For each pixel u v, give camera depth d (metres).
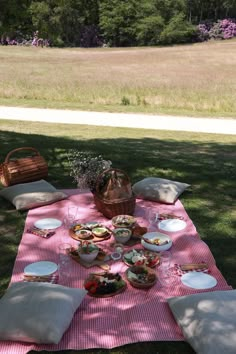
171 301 3.58
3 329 3.25
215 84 22.56
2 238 4.94
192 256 4.40
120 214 5.12
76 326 3.41
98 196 5.15
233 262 4.52
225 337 3.06
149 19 60.75
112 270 4.17
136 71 30.58
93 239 4.67
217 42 60.41
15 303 3.41
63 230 4.91
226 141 11.61
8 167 6.32
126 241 4.62
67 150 8.66
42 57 41.53
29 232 4.85
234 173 7.44
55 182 6.73
